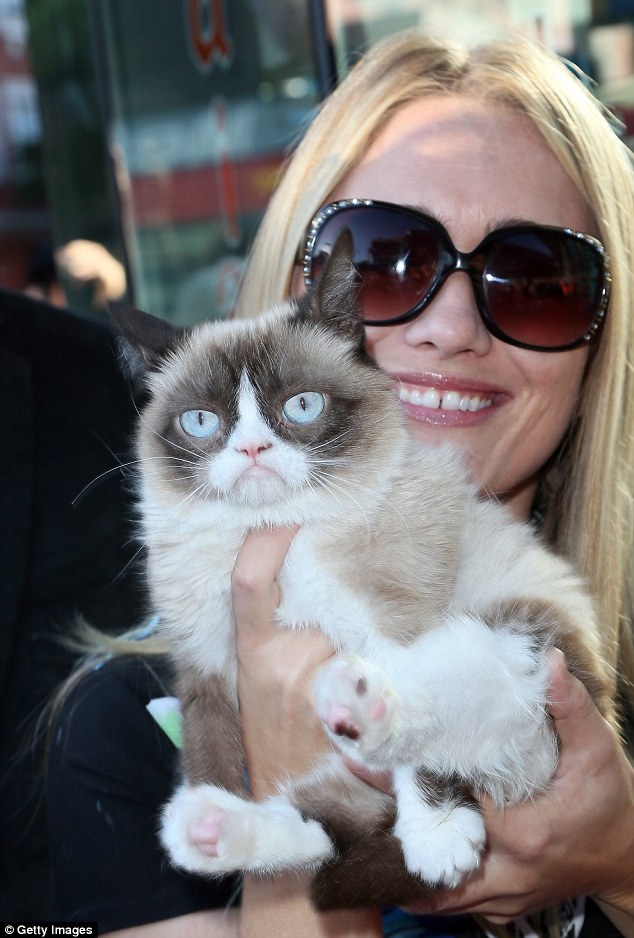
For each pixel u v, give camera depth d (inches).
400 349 75.4
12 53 386.9
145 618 88.1
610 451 79.8
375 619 59.0
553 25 123.7
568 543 81.4
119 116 165.8
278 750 60.2
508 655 58.4
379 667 56.3
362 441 65.2
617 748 60.5
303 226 78.6
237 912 65.9
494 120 76.3
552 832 57.6
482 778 57.0
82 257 188.7
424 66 78.0
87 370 103.9
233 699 65.1
